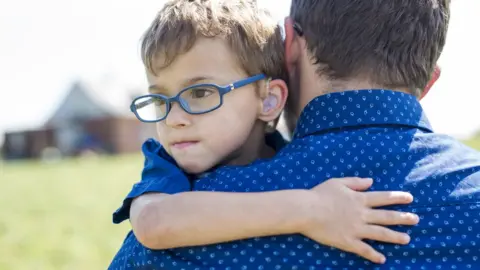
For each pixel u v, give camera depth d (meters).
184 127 1.67
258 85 1.75
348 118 1.54
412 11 1.56
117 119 39.28
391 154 1.49
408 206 1.44
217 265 1.43
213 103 1.67
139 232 1.48
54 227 8.55
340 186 1.44
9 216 9.89
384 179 1.46
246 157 1.83
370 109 1.54
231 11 1.72
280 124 1.92
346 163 1.48
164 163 1.69
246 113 1.73
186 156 1.68
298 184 1.48
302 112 1.62
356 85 1.58
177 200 1.48
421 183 1.46
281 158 1.52
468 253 1.43
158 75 1.68
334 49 1.57
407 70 1.58
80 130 39.91
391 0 1.55
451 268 1.41
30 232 8.18
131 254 1.55
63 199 12.18
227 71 1.68
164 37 1.65
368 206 1.42
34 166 26.23
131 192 1.63
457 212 1.44
